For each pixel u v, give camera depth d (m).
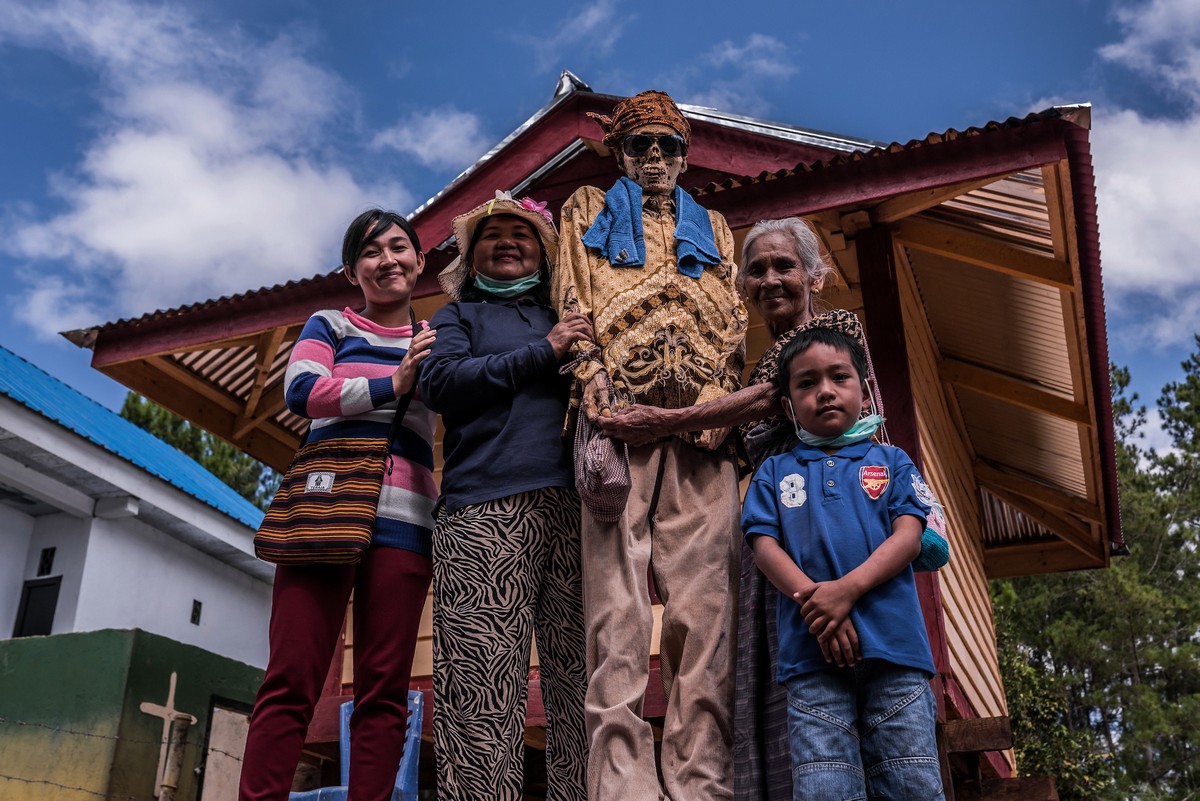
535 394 3.04
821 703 2.53
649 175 3.30
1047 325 7.84
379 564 3.10
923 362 7.77
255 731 2.90
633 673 2.76
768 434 3.07
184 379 8.02
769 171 6.66
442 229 7.57
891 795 2.49
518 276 3.37
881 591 2.61
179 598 14.03
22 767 6.12
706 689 2.75
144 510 13.02
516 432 2.96
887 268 6.36
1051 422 9.41
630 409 2.89
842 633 2.52
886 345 6.28
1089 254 6.11
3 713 6.32
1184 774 22.59
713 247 3.26
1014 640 19.70
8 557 12.66
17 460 11.73
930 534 2.71
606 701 2.72
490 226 3.39
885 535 2.69
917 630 2.59
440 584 2.91
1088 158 5.37
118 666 6.22
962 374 8.86
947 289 7.86
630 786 2.62
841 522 2.70
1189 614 23.88
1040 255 6.37
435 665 2.87
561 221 3.33
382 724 2.99
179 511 13.15
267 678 2.97
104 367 7.44
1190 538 27.27
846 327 3.03
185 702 6.56
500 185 7.54
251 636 15.46
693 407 2.89
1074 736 18.45
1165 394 32.12
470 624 2.80
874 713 2.55
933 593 5.96
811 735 2.50
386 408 3.23
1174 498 27.83
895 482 2.76
